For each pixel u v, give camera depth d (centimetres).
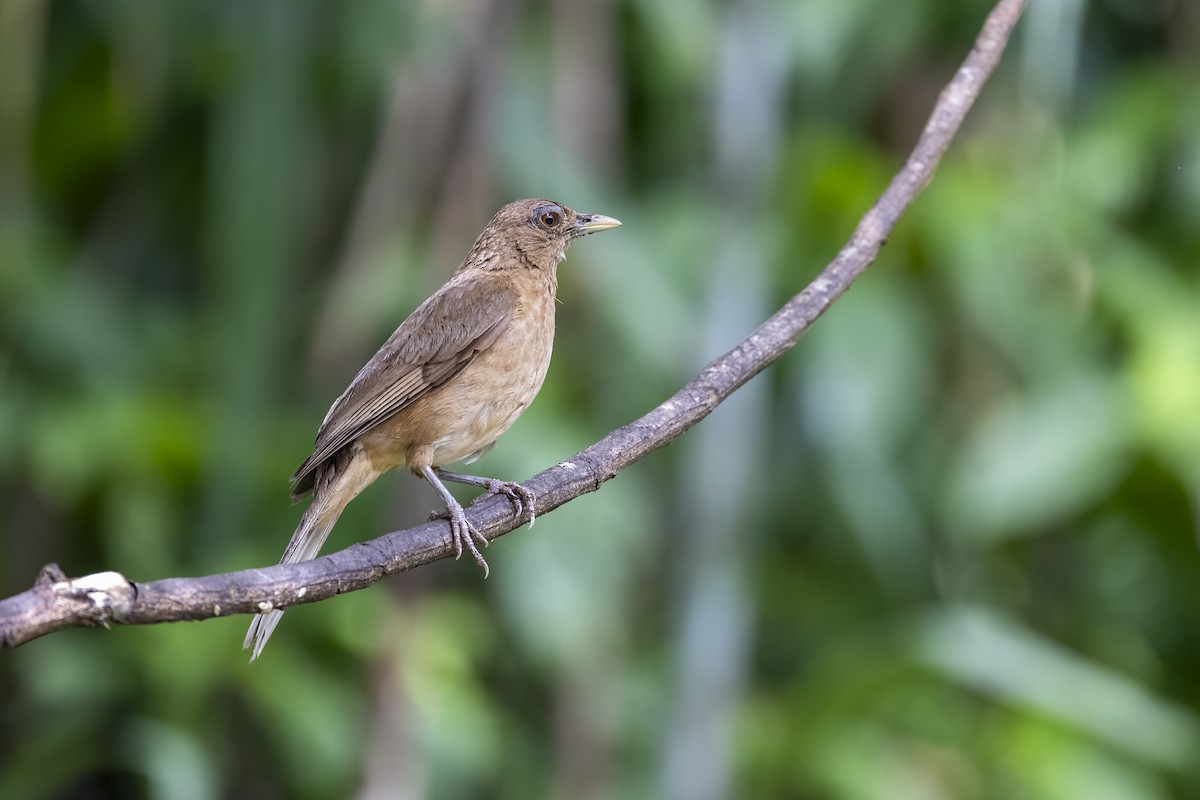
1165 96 1247
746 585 1143
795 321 705
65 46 1306
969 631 1153
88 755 1141
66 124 1346
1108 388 1169
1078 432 1152
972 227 1195
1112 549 1345
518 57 1184
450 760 1162
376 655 1052
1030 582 1364
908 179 723
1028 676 1129
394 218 1095
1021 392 1260
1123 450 1143
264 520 1197
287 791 1255
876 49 1273
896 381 1198
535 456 1128
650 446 691
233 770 1247
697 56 1235
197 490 1178
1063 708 1117
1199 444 1116
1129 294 1191
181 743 1091
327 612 1161
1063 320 1212
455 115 1075
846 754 1127
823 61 1236
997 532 1185
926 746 1173
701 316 1150
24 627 496
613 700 1152
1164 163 1253
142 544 1158
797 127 1292
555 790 1138
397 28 1051
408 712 1041
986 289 1191
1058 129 1238
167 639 1129
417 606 1064
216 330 1098
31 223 1272
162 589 531
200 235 1343
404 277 1091
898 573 1278
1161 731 1123
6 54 1145
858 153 1246
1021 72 1249
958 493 1209
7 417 1166
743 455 1144
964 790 1150
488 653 1291
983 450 1187
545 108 1170
